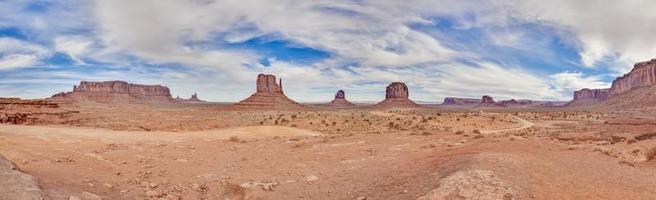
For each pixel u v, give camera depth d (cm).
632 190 1235
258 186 1525
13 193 1038
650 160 1844
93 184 1413
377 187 1362
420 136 3061
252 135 4691
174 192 1483
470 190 1074
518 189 1129
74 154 1997
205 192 1523
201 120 8662
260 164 1964
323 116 10781
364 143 2738
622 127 5916
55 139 2770
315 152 2373
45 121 6375
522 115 17688
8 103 7056
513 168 1339
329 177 1655
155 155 2153
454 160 1495
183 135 4041
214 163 1991
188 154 2234
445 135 3062
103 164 1822
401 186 1285
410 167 1579
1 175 1114
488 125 9644
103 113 10075
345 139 3023
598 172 1456
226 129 5666
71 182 1355
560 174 1363
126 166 1838
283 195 1426
